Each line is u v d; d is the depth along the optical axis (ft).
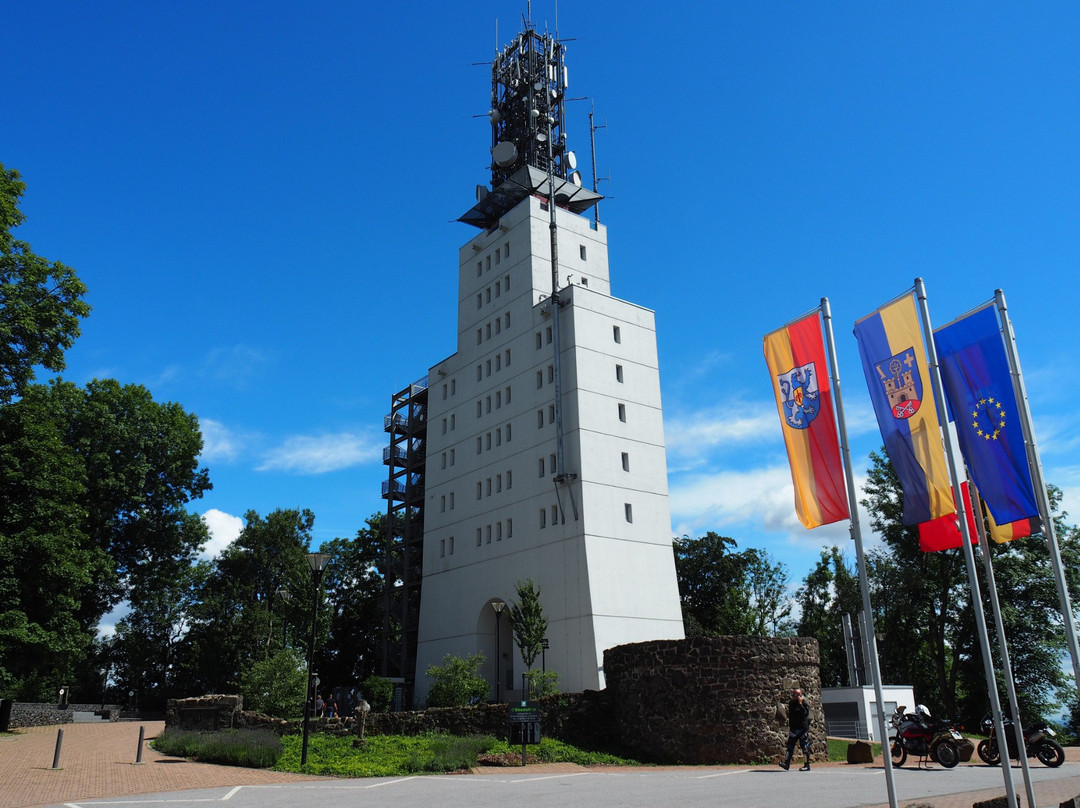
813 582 248.32
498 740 98.43
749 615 220.23
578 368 171.83
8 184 121.80
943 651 180.34
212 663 228.22
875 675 44.98
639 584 163.84
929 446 51.19
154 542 197.26
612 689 107.14
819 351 54.49
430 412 216.33
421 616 197.47
